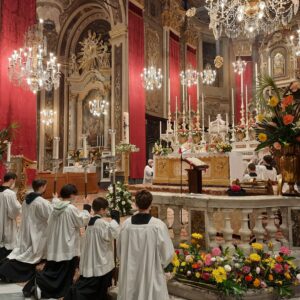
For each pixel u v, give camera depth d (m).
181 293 4.27
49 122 20.52
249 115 12.96
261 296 3.98
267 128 5.27
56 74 14.51
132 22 17.88
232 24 16.27
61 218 4.68
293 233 4.89
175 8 21.45
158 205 5.40
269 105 5.30
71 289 4.11
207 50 25.00
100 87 20.56
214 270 3.93
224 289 3.88
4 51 14.13
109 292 4.37
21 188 10.11
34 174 14.49
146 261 3.59
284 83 20.14
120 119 17.45
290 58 20.06
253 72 23.73
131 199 8.22
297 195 5.04
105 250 4.27
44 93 20.91
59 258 4.58
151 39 19.67
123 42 17.53
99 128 20.45
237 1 12.24
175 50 21.44
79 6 20.72
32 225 5.22
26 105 14.92
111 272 4.33
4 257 5.64
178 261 4.29
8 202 5.72
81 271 4.27
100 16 20.78
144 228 3.66
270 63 20.88
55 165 9.99
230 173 8.98
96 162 18.67
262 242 4.74
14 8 14.67
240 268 4.07
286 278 4.12
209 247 4.68
